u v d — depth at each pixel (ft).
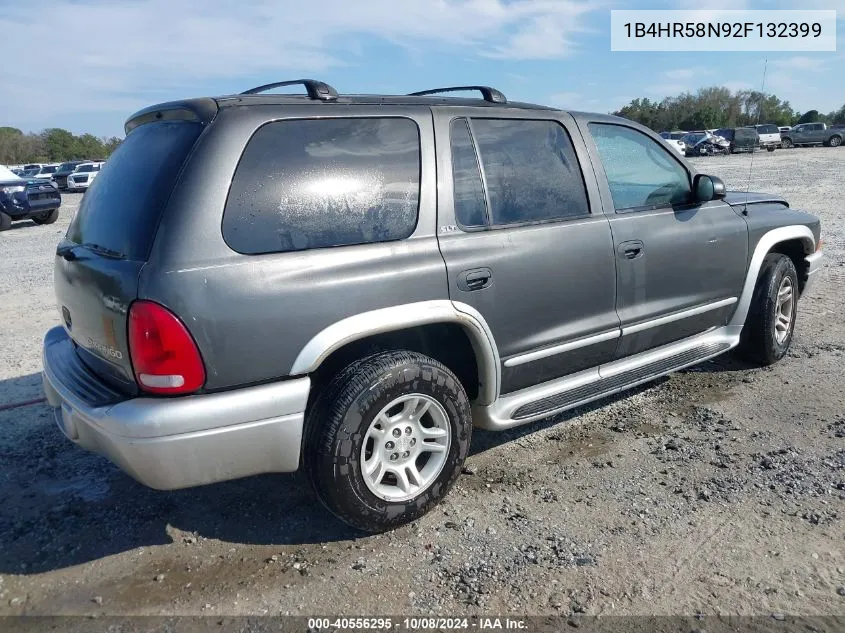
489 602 8.73
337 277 9.51
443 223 10.68
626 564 9.40
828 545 9.66
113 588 9.23
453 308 10.51
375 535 10.28
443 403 10.40
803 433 13.16
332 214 9.72
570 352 12.35
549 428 13.89
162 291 8.49
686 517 10.49
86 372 10.20
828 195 52.54
